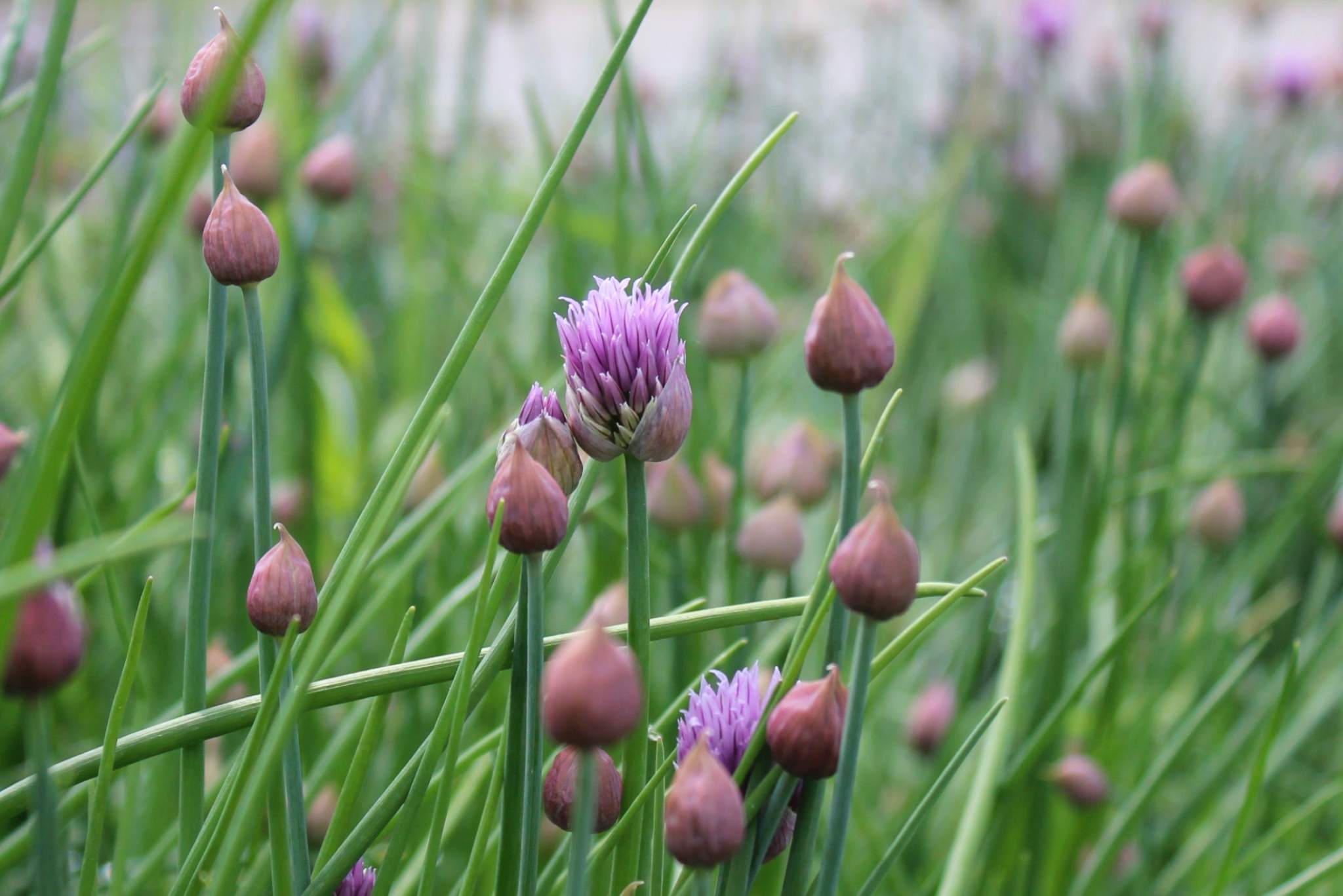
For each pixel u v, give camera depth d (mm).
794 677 673
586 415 659
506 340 1227
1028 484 869
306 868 681
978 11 2508
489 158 2043
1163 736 1218
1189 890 1024
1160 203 1001
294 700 638
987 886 883
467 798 767
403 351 1468
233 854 632
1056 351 1629
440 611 761
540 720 655
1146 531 1306
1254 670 1345
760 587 818
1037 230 2322
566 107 2014
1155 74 1783
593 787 625
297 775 677
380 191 1810
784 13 2586
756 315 832
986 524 1596
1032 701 1033
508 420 1130
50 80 660
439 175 1662
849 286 657
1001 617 1262
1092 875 851
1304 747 1277
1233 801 1050
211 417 683
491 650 675
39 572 597
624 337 657
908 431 1753
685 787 642
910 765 1250
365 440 1301
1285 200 2148
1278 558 1474
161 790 792
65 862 695
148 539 602
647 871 685
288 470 1340
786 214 2234
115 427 1219
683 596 826
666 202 1203
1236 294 1081
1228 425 1521
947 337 2018
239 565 890
